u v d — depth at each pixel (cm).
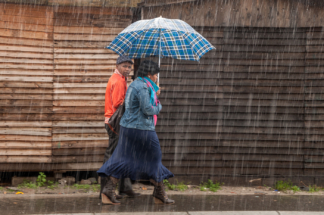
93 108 932
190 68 955
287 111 970
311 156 973
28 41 906
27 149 914
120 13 931
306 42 962
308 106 969
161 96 948
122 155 705
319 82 968
